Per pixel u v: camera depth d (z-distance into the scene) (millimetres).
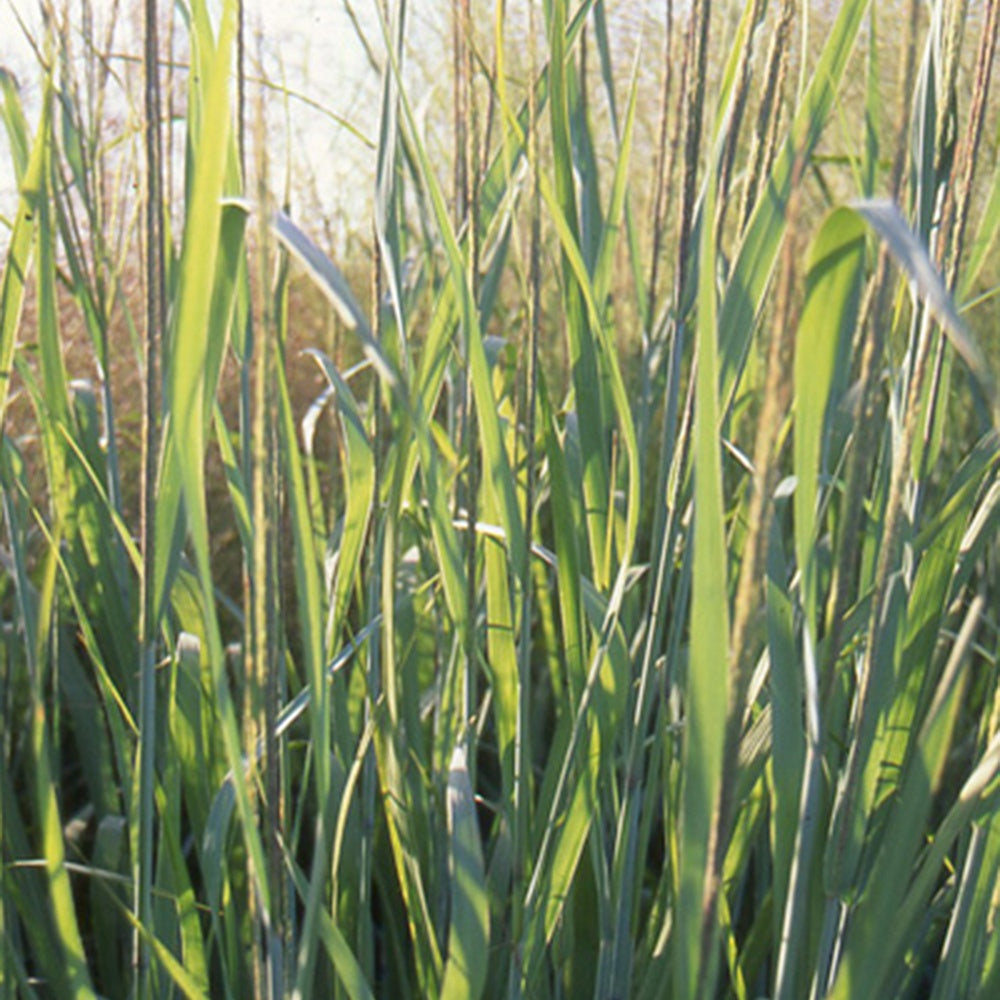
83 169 1144
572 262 930
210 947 1258
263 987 917
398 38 940
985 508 1036
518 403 1109
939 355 922
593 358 1059
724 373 895
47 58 945
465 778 965
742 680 610
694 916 673
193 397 696
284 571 1938
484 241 1044
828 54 855
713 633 661
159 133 772
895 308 1033
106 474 1265
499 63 901
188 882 1055
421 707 1353
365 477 979
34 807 1462
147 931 914
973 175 817
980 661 1815
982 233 955
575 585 1059
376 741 1099
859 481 711
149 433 810
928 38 900
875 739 877
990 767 811
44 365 1041
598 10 1140
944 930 1364
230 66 682
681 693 1172
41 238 991
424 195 1031
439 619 1115
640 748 1034
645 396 1120
